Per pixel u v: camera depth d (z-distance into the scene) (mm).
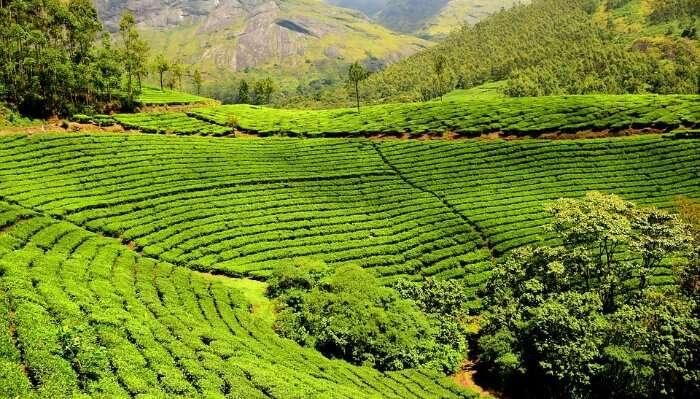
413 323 42656
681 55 192250
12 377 22016
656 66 179125
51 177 62375
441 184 73188
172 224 56969
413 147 84750
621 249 56375
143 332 30859
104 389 23922
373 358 40281
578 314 37312
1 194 55500
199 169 71125
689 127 87625
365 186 71938
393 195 69938
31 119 81500
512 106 98625
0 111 78438
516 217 64250
